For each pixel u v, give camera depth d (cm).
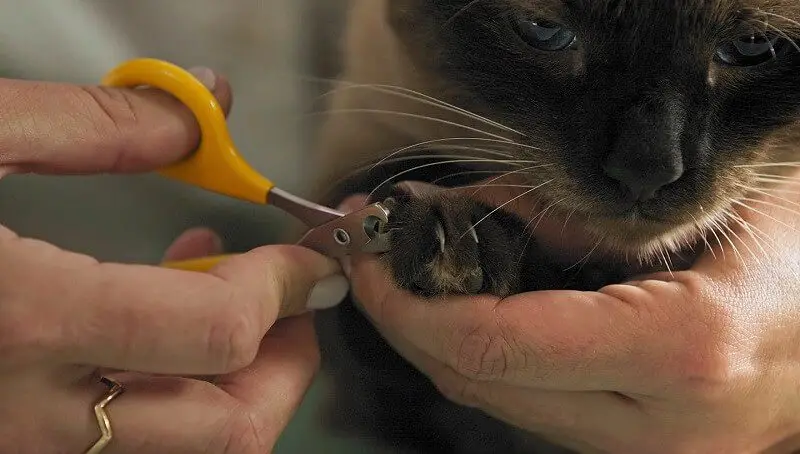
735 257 29
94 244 32
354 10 33
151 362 25
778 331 29
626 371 27
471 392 30
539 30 30
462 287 28
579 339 27
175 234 33
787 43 30
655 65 29
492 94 31
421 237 28
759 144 31
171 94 28
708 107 30
